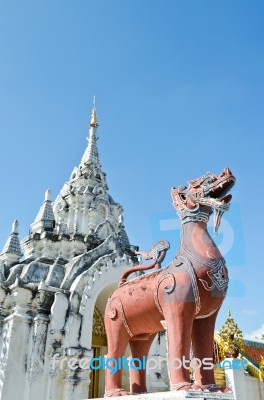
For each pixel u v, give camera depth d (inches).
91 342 813.9
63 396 680.4
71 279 806.5
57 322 728.3
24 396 668.1
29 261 904.9
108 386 364.2
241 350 856.3
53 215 1084.5
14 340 705.0
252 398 767.7
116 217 1157.7
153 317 348.8
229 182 333.7
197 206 353.1
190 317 318.3
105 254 888.3
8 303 761.0
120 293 378.0
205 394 282.7
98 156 1256.8
